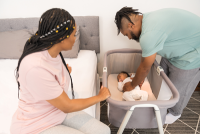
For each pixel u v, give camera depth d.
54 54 0.71
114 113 1.20
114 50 1.69
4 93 1.15
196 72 1.25
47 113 0.78
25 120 0.74
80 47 1.92
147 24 1.00
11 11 1.74
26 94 0.71
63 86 0.81
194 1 1.62
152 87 1.62
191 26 1.03
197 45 1.11
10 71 1.47
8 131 0.85
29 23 1.77
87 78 1.34
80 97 1.11
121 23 1.07
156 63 1.45
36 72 0.60
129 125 1.25
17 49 1.67
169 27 1.02
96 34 1.82
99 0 1.66
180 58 1.21
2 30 1.82
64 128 0.79
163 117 1.18
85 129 0.85
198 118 1.58
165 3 1.65
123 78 1.68
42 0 1.67
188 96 1.42
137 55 1.71
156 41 0.99
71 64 1.57
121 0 1.65
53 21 0.61
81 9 1.72
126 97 1.44
